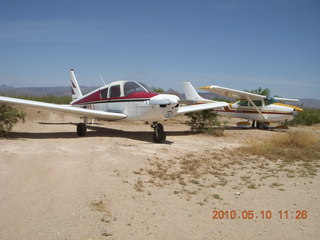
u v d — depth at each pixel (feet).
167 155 22.61
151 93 28.45
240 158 23.16
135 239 9.40
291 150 26.30
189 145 28.17
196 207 12.37
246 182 16.33
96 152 21.33
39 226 9.85
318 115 64.64
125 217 11.01
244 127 50.52
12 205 11.39
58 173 15.72
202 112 38.65
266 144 29.04
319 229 10.57
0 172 15.25
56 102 75.46
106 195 13.10
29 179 14.52
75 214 10.92
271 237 9.86
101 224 10.28
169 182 15.80
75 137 29.58
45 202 11.86
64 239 9.11
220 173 18.17
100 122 48.85
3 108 26.73
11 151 19.89
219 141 32.12
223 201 13.23
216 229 10.38
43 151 20.76
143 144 26.94
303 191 14.82
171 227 10.40
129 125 45.98
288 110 46.88
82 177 15.35
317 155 24.43
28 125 38.47
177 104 26.23
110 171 16.80
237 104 51.98
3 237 9.04
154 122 28.99
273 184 15.89
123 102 30.60
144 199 12.97
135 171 17.35
